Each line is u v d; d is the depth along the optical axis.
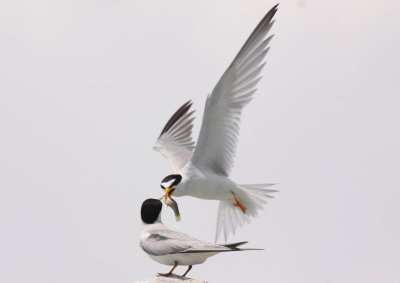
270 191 15.29
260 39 14.21
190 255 11.95
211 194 15.34
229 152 15.04
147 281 12.04
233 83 14.37
